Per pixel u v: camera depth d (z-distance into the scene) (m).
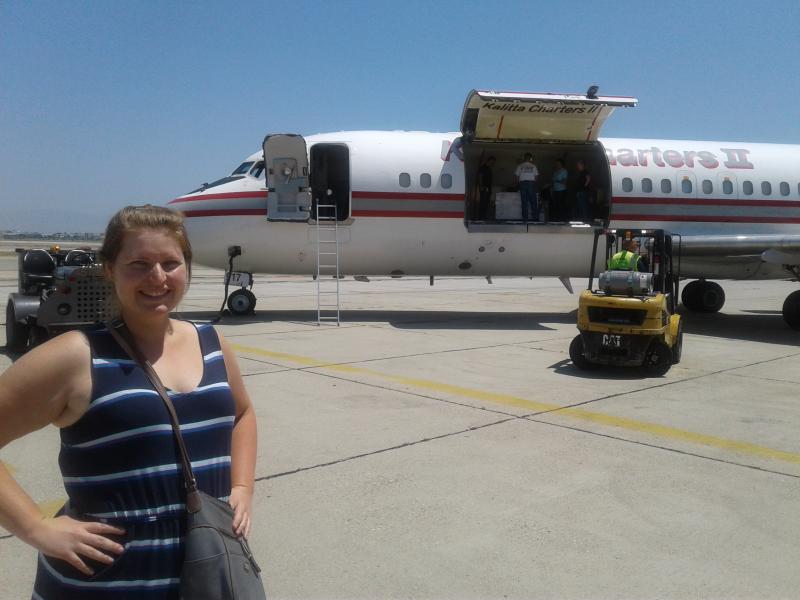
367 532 4.20
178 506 2.15
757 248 13.64
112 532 2.08
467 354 10.70
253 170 14.44
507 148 15.52
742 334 13.85
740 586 3.61
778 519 4.48
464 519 4.41
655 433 6.43
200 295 22.55
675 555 3.96
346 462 5.47
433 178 14.45
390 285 30.45
